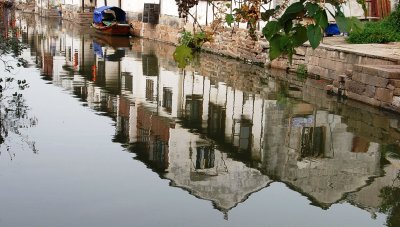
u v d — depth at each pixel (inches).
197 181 366.6
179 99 657.6
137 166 388.2
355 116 545.6
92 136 464.4
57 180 347.3
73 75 821.2
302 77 799.7
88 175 360.8
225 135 498.3
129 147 439.2
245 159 425.7
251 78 805.2
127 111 587.8
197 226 285.6
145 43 1368.1
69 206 304.8
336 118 540.1
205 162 417.4
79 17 1918.1
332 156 424.2
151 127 520.1
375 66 593.9
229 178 372.8
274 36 92.1
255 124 531.8
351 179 368.8
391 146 444.5
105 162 393.4
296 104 612.7
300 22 91.3
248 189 353.1
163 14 1390.3
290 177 376.8
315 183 363.9
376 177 372.5
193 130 517.7
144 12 1482.5
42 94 641.0
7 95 618.8
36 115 527.2
